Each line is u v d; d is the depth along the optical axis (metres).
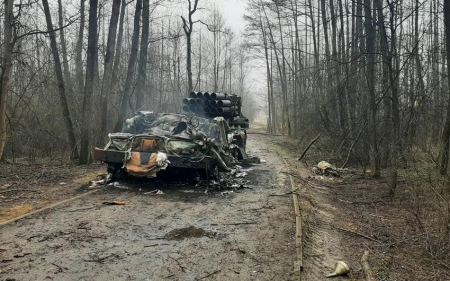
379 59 13.02
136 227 6.28
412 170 10.74
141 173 8.84
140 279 4.38
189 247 5.47
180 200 8.30
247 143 25.33
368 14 11.95
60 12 18.70
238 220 6.93
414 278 4.98
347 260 5.55
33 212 6.73
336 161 14.37
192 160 8.98
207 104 13.56
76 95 16.42
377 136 11.88
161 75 28.19
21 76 15.24
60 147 15.67
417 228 6.82
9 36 10.73
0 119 10.67
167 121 10.56
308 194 9.45
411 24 19.88
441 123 13.46
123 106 14.23
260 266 4.90
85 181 9.97
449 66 10.12
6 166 11.70
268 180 11.31
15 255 4.87
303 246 5.74
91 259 4.88
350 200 9.30
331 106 15.98
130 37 30.36
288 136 32.09
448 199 6.84
